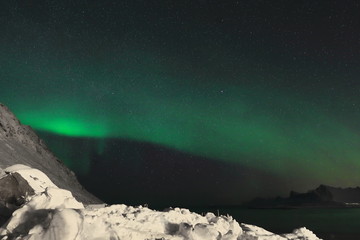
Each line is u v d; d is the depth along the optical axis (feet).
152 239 35.76
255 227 60.29
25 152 236.63
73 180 264.72
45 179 44.78
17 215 29.25
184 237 39.11
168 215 44.52
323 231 252.21
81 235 27.14
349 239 198.39
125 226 37.55
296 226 309.01
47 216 27.20
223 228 46.96
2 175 41.88
